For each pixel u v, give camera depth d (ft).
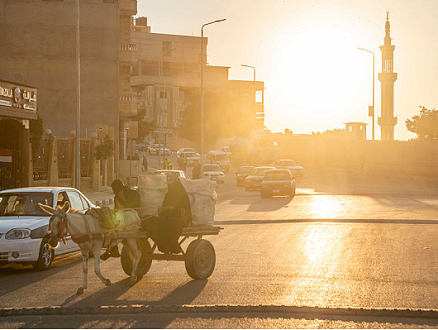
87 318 24.63
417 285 31.09
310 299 27.73
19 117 75.87
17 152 79.05
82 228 30.45
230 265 38.01
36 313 25.53
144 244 34.55
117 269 38.11
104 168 127.85
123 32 183.01
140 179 34.60
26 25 161.27
